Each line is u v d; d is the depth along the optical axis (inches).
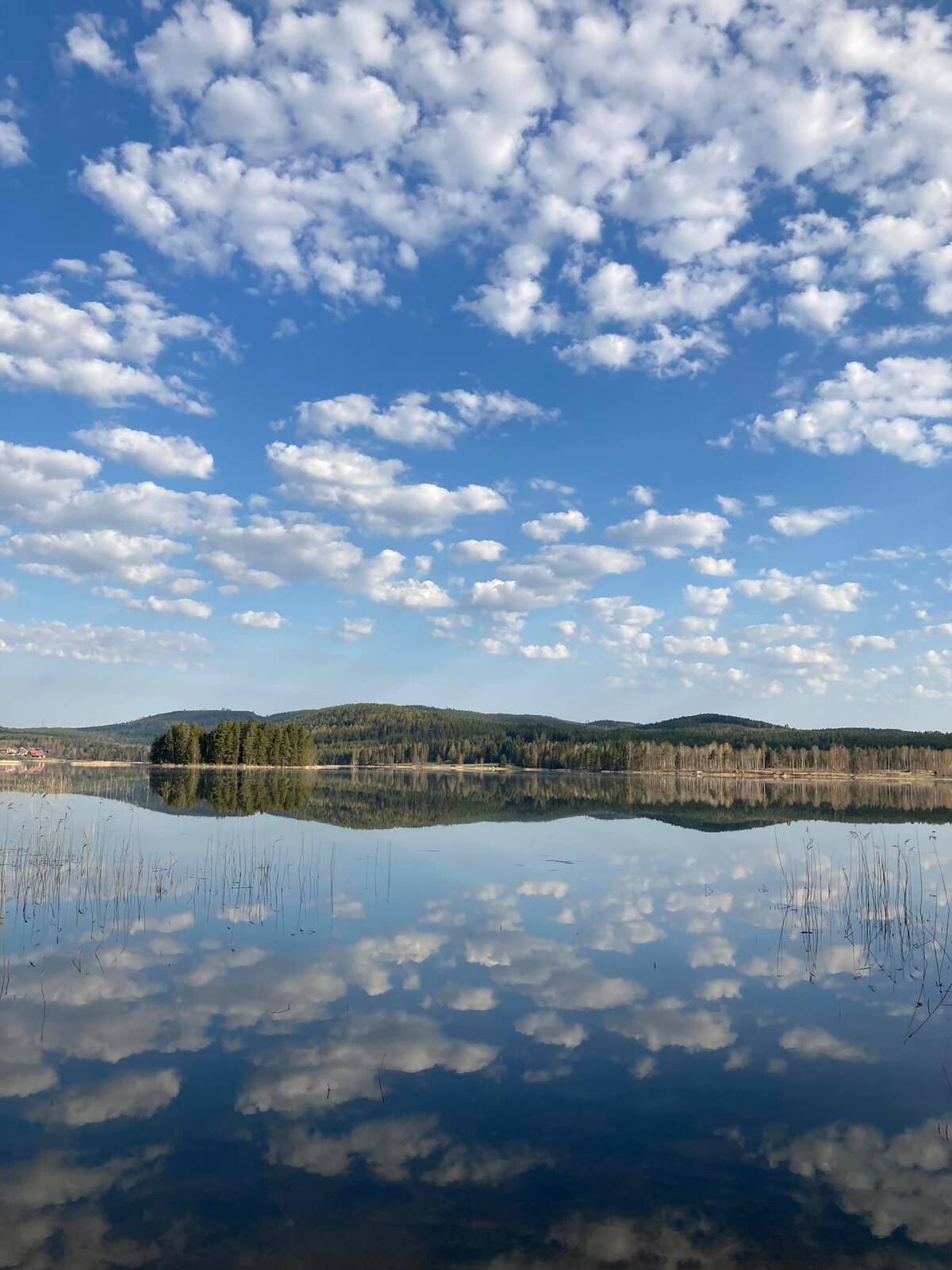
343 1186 340.5
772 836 1612.9
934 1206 333.1
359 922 798.5
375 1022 526.0
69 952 679.1
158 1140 375.6
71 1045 481.7
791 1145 380.2
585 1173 353.4
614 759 6850.4
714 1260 295.4
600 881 1042.7
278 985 596.7
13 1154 361.7
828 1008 571.5
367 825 1720.0
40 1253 294.4
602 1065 465.7
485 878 1051.9
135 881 985.5
